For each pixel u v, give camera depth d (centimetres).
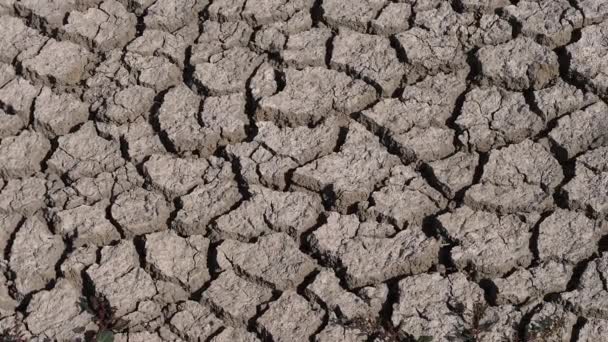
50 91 502
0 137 489
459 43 503
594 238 441
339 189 459
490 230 445
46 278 445
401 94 489
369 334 422
